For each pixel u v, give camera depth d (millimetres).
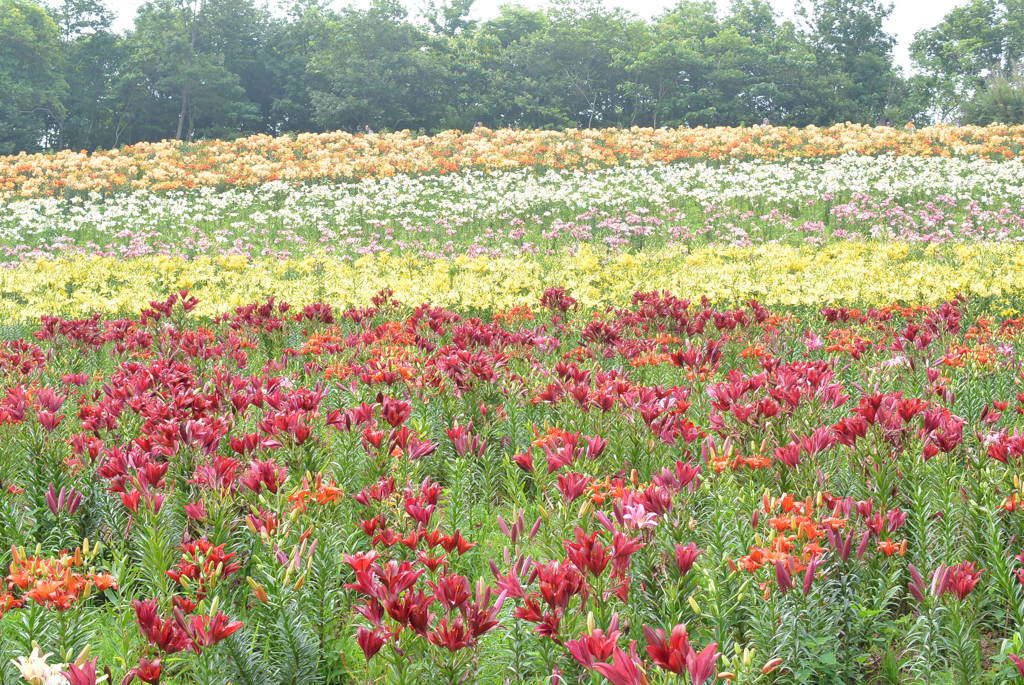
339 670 3512
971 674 3301
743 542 3621
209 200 27172
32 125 64188
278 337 9461
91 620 3602
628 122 78000
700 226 23219
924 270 13062
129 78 66438
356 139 37906
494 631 3463
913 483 3953
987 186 24938
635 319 9289
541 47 74750
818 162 31500
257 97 78375
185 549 3562
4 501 4367
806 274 13820
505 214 24625
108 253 21969
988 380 6605
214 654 3041
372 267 16750
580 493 3939
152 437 4504
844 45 80625
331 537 3775
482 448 5453
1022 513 3867
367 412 4949
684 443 5043
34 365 7242
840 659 3332
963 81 79188
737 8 90938
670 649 2307
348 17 69250
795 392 4598
